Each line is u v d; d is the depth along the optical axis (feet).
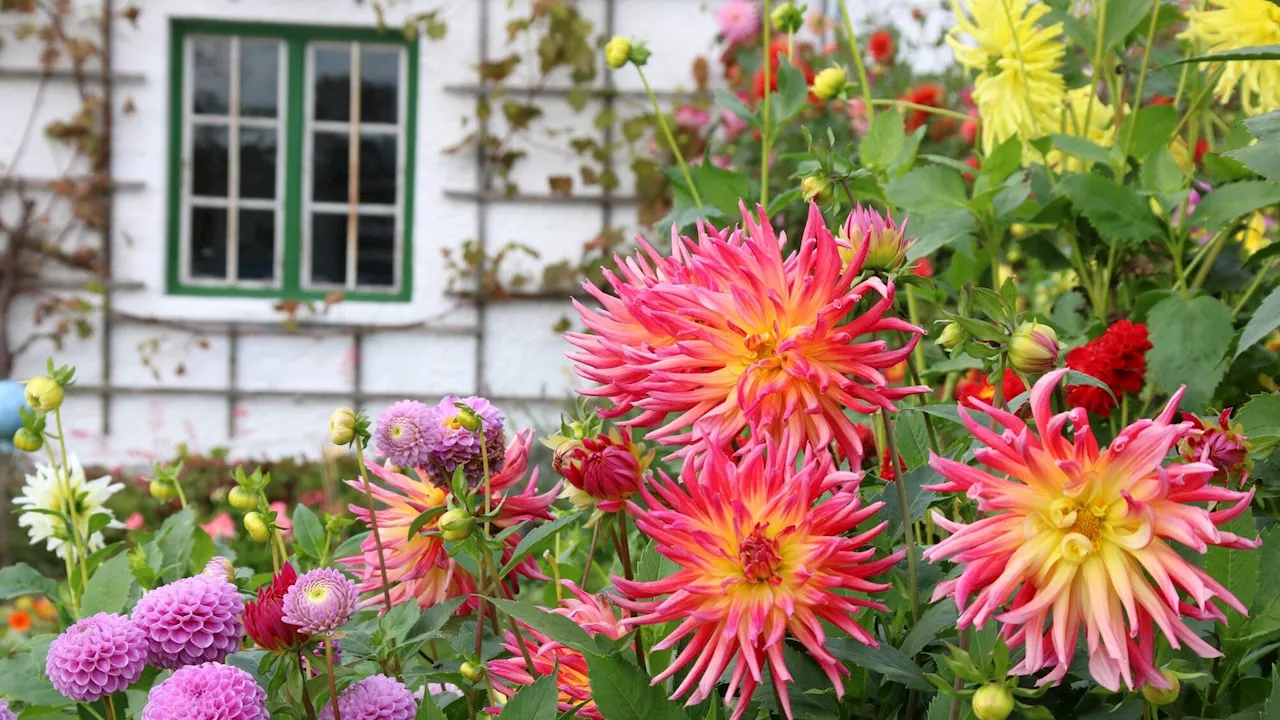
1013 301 2.95
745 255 2.82
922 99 10.64
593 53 19.24
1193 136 5.33
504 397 19.79
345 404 19.72
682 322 2.81
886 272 3.05
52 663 3.20
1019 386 4.00
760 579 2.59
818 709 2.92
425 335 19.72
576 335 3.01
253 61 19.79
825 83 5.24
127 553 4.37
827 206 3.59
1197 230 5.06
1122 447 2.40
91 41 18.99
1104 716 2.81
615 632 3.06
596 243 19.52
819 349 2.77
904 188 4.76
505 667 3.18
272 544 3.97
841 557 2.60
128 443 19.40
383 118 19.98
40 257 19.16
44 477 4.83
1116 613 2.40
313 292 19.97
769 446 2.69
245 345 19.57
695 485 2.68
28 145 19.06
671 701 2.77
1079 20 5.51
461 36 19.45
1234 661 2.95
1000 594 2.40
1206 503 2.91
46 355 19.26
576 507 3.26
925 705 3.03
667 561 3.28
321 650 3.33
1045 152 4.85
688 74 19.65
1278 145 3.28
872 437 3.72
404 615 3.51
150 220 19.33
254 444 19.58
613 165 19.72
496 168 19.54
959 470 2.50
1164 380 4.18
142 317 19.30
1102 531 2.42
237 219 19.97
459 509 3.18
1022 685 2.83
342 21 19.21
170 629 3.18
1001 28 5.30
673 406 2.85
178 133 19.57
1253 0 4.66
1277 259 4.74
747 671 2.62
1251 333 3.15
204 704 2.91
